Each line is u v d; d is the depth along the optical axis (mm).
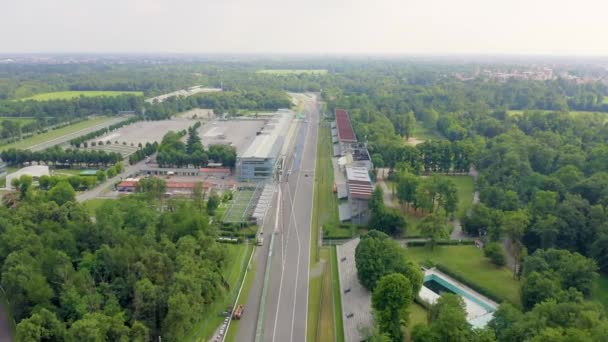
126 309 118125
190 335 120500
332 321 128875
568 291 121875
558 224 160000
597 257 150500
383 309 112062
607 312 129500
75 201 196500
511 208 185375
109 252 130125
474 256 166250
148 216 160000
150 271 125250
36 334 100688
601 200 175250
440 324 102188
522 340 101438
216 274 133500
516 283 146125
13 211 166125
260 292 143000
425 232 169875
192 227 157000
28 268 118188
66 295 114188
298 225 193375
